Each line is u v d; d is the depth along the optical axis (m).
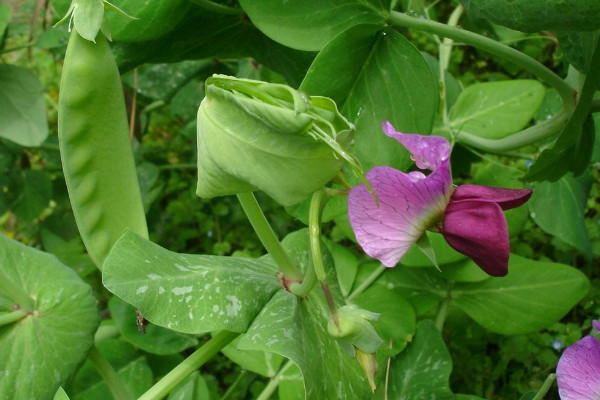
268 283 0.18
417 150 0.15
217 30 0.23
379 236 0.15
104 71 0.17
